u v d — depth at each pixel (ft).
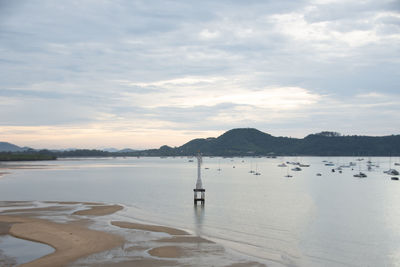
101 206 199.72
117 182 382.42
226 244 120.47
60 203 211.20
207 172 643.86
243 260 103.55
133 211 185.68
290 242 127.24
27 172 531.09
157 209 194.49
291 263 103.71
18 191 282.56
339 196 274.77
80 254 105.19
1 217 160.25
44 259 100.32
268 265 100.42
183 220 163.63
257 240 128.77
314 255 112.57
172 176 501.56
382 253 115.85
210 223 157.28
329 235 138.62
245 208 202.90
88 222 151.64
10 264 96.48
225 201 233.35
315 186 365.61
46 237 123.44
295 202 233.76
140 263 97.91
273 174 596.29
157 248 112.37
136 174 540.52
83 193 272.72
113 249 110.63
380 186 370.53
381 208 209.97
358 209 205.16
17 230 132.77
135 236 127.34
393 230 148.15
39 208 190.39
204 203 219.82
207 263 99.45
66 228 137.80
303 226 154.61
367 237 135.85
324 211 196.13
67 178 427.33
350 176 542.57
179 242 120.67
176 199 239.30
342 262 106.42
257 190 315.99
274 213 186.80
